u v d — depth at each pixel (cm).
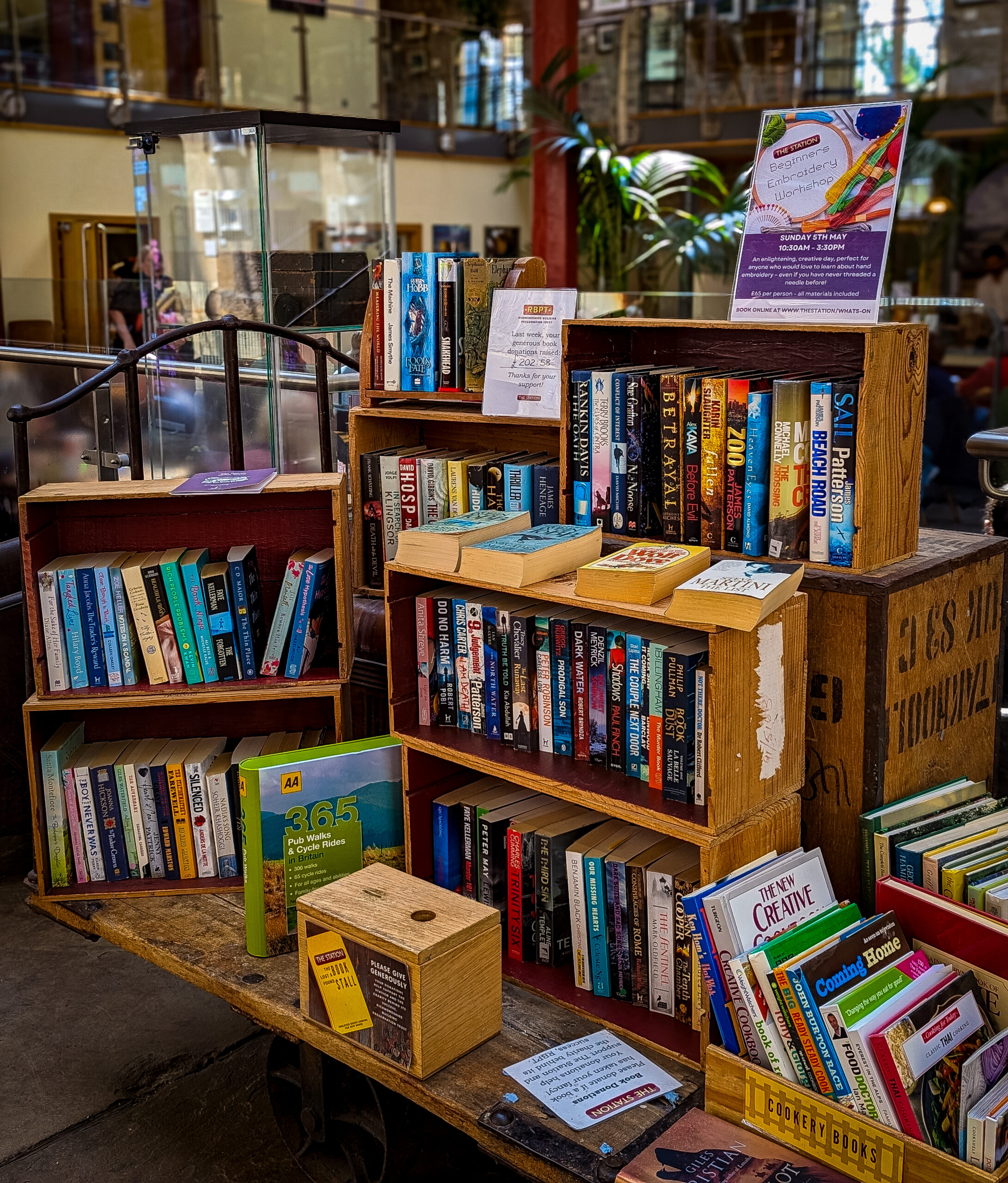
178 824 281
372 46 1077
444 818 254
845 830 228
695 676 206
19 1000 314
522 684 237
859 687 220
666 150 1212
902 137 219
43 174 911
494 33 1203
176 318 484
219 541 295
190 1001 315
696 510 235
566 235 826
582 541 235
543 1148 185
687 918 202
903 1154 168
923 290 1196
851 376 237
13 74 879
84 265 938
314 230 482
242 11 966
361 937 208
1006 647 287
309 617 278
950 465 718
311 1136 235
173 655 279
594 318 248
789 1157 180
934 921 195
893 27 1092
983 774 260
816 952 181
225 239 457
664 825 207
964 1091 170
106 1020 306
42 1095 275
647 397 239
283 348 446
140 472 340
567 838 238
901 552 230
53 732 291
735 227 809
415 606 252
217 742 296
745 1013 188
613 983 229
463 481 286
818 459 218
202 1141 260
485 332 284
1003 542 250
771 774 212
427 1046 204
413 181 1164
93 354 499
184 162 466
